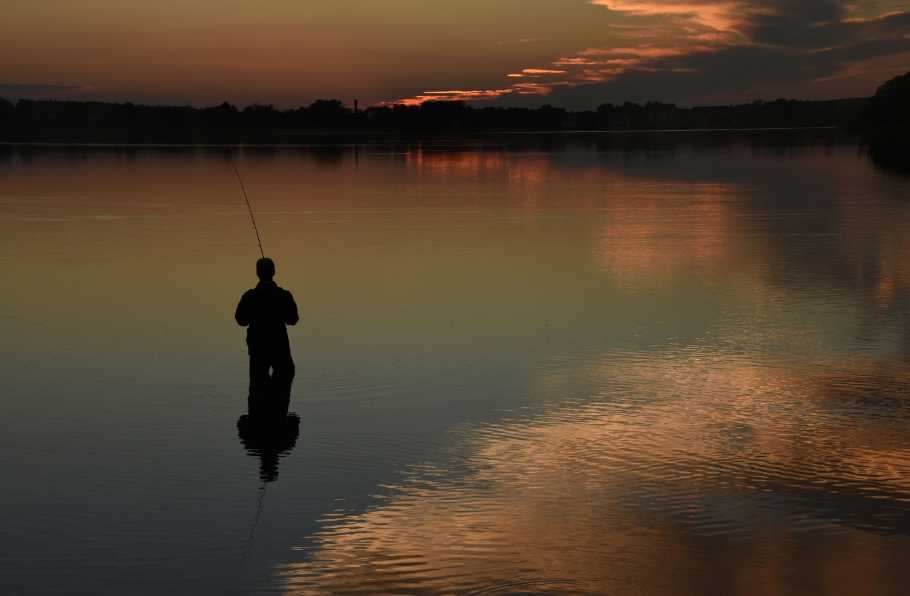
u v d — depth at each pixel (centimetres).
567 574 466
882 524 523
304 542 503
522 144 9056
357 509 546
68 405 749
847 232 1820
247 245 1656
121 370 852
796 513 538
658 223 1994
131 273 1365
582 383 807
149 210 2262
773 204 2428
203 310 1109
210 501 557
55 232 1831
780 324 1024
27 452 643
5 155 5588
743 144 8350
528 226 1939
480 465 618
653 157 5566
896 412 721
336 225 1958
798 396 764
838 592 448
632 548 494
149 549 493
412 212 2233
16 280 1305
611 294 1198
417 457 633
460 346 937
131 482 588
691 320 1046
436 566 475
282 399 767
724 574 465
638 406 742
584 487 579
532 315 1077
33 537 507
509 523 526
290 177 3575
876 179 3375
